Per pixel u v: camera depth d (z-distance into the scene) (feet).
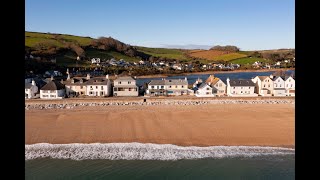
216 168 82.12
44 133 111.45
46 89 184.14
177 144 101.30
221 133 112.57
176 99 178.60
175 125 123.54
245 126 121.49
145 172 79.46
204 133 112.57
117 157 89.97
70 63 380.37
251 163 85.35
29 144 99.91
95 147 97.96
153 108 160.04
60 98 183.21
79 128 118.62
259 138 106.63
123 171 80.02
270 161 86.74
